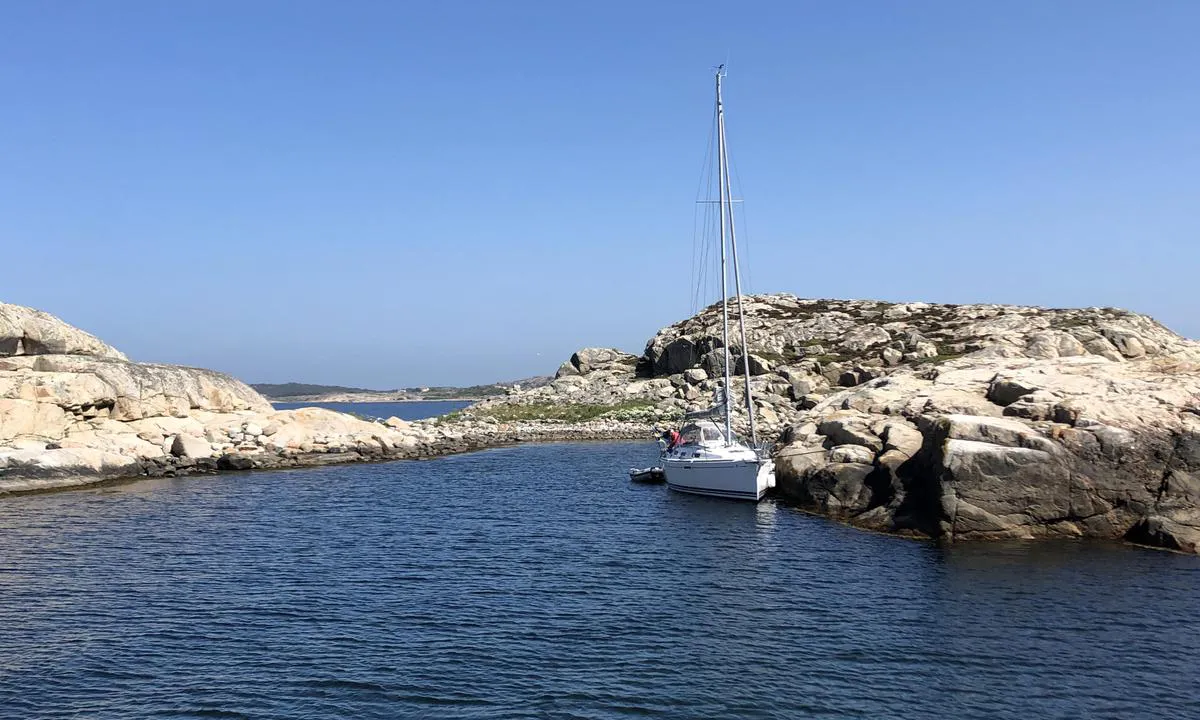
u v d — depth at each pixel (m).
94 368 57.84
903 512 35.06
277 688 18.06
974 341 90.75
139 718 16.62
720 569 28.41
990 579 26.44
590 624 22.36
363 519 38.69
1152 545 30.77
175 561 29.89
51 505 42.91
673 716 16.64
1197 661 19.47
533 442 84.62
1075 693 17.73
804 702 17.28
